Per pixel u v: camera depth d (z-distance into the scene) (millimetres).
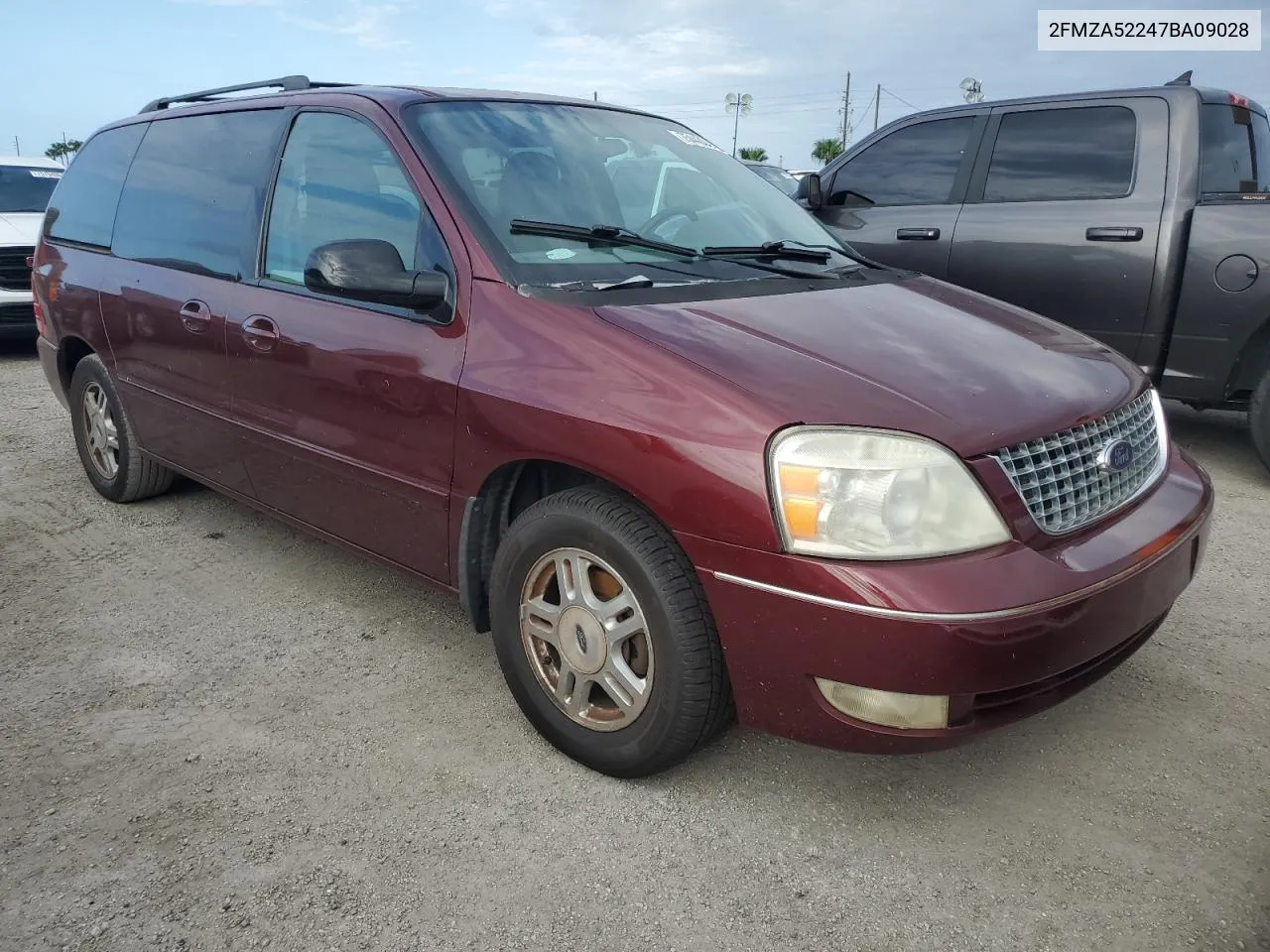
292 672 3152
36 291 4832
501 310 2619
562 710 2631
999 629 2023
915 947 2045
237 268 3508
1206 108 5094
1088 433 2381
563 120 3383
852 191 6254
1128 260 5062
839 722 2158
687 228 3215
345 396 2994
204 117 3955
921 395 2234
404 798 2514
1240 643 3344
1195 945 2043
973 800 2523
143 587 3793
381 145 3057
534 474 2799
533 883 2225
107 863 2277
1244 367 4926
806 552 2080
